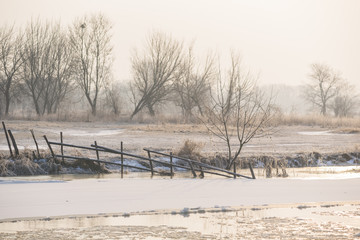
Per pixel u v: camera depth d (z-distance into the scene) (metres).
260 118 36.47
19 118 76.62
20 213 16.89
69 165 30.67
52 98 91.25
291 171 32.97
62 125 64.44
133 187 22.66
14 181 24.38
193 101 77.75
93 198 19.66
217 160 34.59
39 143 41.69
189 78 80.38
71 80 93.00
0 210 17.33
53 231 14.81
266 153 38.50
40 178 27.50
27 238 14.07
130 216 16.83
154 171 30.53
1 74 89.31
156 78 84.31
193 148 35.38
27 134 49.91
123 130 59.44
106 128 62.50
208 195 20.66
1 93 94.12
